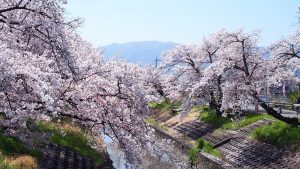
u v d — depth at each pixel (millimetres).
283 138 29766
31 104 12617
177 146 42781
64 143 26234
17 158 19094
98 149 29766
